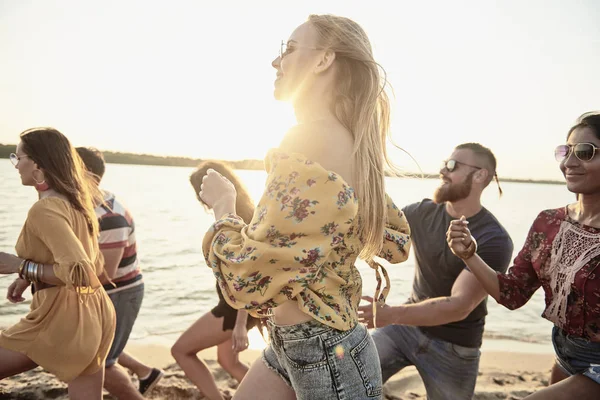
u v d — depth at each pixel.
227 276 1.48
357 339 1.61
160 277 10.02
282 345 1.62
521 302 2.47
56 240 2.40
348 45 1.60
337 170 1.55
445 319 2.63
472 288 2.67
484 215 2.95
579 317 2.19
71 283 2.36
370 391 1.61
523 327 7.20
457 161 2.90
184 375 4.05
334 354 1.55
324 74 1.64
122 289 3.28
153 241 15.02
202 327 3.32
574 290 2.19
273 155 1.52
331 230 1.46
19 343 2.45
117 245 3.17
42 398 3.57
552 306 2.29
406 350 2.97
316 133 1.55
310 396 1.58
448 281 2.96
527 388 4.22
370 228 1.65
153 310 7.57
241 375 3.65
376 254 1.75
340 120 1.64
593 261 2.14
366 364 1.61
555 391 2.15
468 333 2.88
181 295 8.53
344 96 1.62
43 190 2.59
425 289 3.09
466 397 2.92
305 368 1.57
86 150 3.37
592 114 2.19
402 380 4.29
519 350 5.90
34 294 2.55
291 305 1.58
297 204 1.44
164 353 4.93
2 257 2.49
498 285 2.46
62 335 2.47
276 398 1.79
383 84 1.65
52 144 2.60
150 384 3.69
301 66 1.63
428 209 3.14
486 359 5.21
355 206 1.50
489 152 2.96
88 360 2.51
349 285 1.61
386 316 2.56
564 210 2.38
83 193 2.68
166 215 22.48
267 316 1.66
